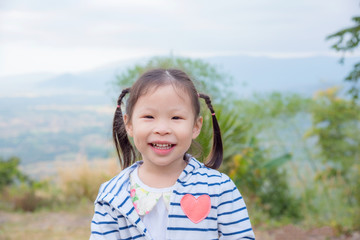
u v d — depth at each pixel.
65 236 6.44
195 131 1.66
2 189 9.95
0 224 7.33
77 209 8.62
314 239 5.88
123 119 1.69
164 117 1.54
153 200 1.58
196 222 1.55
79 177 9.55
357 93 3.95
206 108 2.37
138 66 7.23
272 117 8.74
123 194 1.60
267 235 6.08
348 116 8.25
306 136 8.49
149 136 1.54
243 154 6.00
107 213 1.62
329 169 8.05
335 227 6.15
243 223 1.60
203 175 1.64
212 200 1.59
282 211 7.21
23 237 6.33
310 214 7.14
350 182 7.75
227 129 4.16
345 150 8.11
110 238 1.59
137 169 1.69
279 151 8.55
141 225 1.55
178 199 1.57
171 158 1.55
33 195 8.98
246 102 8.68
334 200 7.41
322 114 8.41
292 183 7.68
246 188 6.95
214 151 1.84
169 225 1.54
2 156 10.93
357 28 3.45
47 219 7.82
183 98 1.56
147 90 1.55
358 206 7.12
